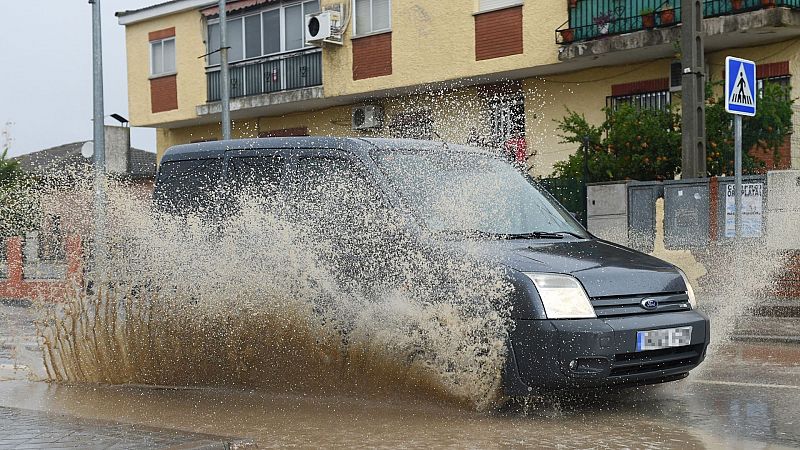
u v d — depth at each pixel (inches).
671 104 762.8
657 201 657.6
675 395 298.2
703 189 634.2
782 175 599.8
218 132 1239.5
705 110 684.7
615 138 719.1
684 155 649.0
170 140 1285.7
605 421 260.7
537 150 905.5
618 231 677.9
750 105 551.5
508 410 273.7
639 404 283.7
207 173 338.6
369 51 1008.2
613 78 865.5
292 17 1098.1
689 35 645.3
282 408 288.0
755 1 730.8
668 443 234.5
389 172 297.1
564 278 259.9
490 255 267.6
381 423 261.4
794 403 285.0
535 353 253.9
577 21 844.6
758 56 777.6
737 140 562.9
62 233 396.2
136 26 1259.8
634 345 258.2
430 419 265.3
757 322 512.7
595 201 692.1
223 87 896.3
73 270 363.6
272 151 324.8
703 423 257.6
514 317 256.8
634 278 269.3
